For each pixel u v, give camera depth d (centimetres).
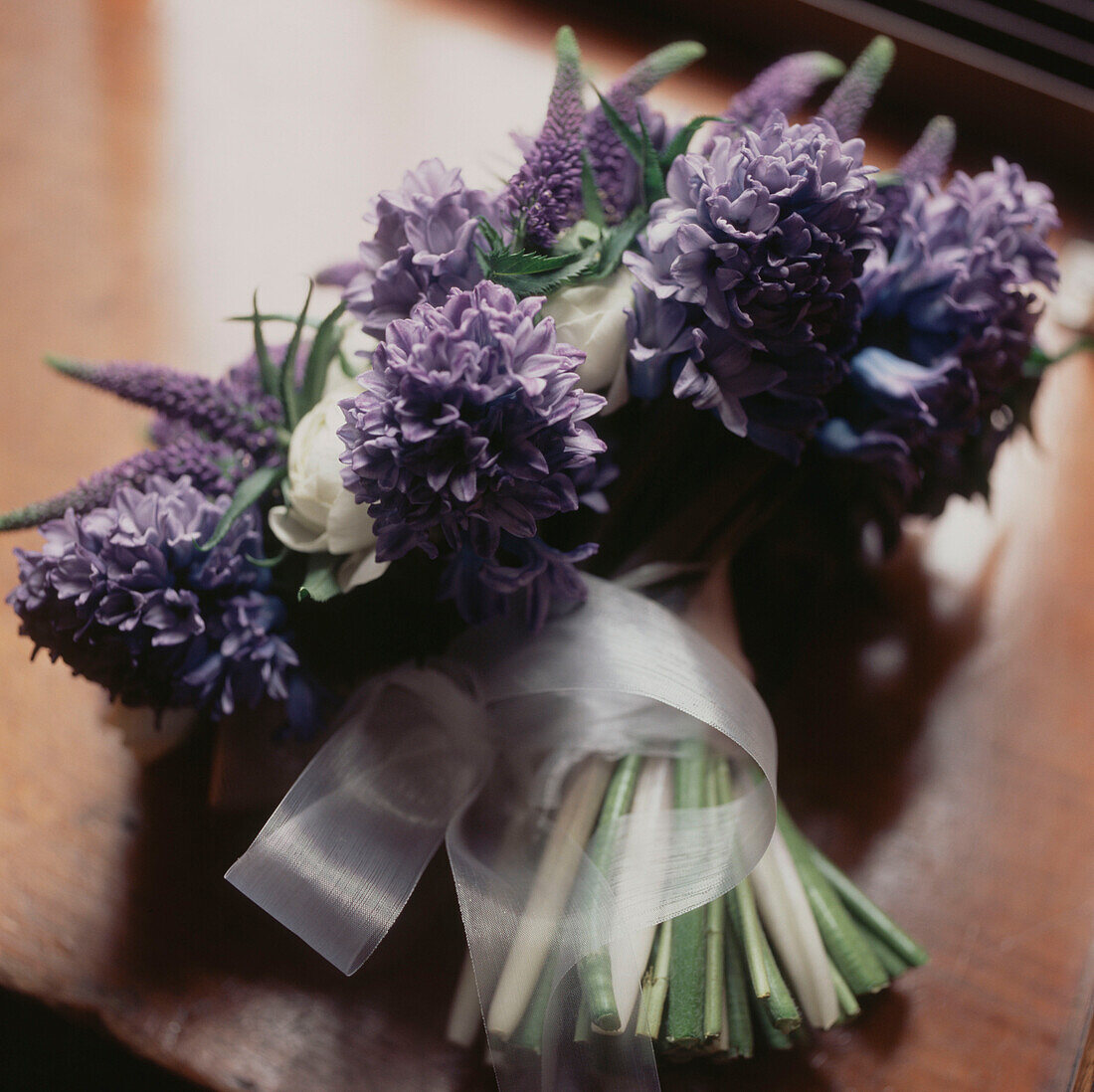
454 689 37
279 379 36
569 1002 34
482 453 29
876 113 66
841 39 66
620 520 38
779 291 32
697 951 35
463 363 29
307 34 66
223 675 34
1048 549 48
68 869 39
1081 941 39
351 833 36
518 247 33
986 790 42
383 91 63
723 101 65
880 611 46
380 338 33
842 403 38
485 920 35
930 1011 38
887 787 42
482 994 34
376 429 29
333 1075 36
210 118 60
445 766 38
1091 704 44
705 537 39
